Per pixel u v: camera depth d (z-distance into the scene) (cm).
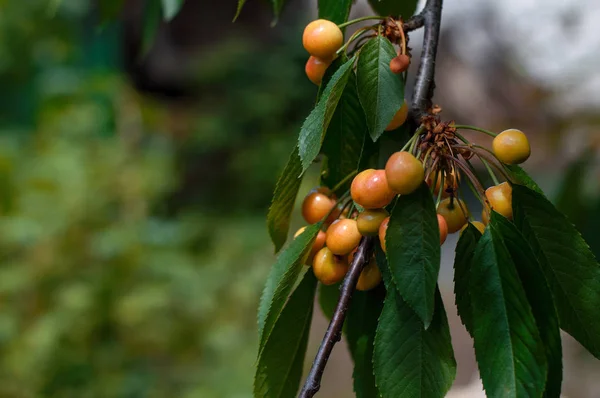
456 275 80
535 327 77
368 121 81
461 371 331
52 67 371
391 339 80
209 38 521
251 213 387
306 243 82
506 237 79
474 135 397
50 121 299
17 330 228
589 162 160
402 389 80
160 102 498
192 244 301
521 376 77
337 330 80
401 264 78
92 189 255
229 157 431
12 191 254
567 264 81
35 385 221
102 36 431
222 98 461
